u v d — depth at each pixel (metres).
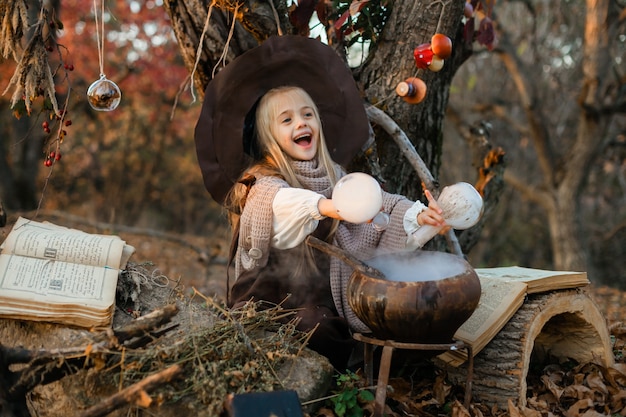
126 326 2.10
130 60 9.59
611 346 2.88
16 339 2.39
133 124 12.09
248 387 2.13
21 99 3.03
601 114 7.71
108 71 9.56
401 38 3.21
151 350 2.11
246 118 2.92
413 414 2.46
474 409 2.44
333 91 2.90
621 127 9.64
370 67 3.29
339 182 2.25
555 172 8.30
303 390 2.24
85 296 2.36
